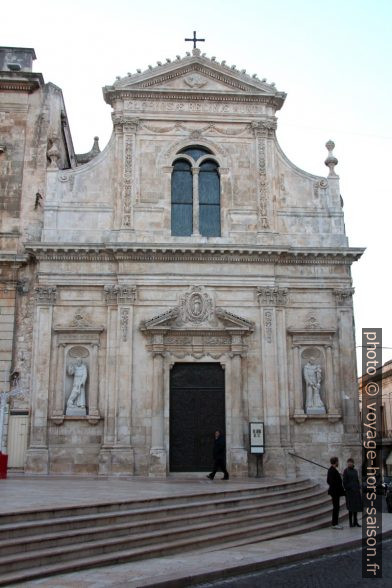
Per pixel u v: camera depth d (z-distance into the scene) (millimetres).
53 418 27375
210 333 28688
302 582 11875
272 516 18234
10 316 28953
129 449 26938
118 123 30953
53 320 28531
